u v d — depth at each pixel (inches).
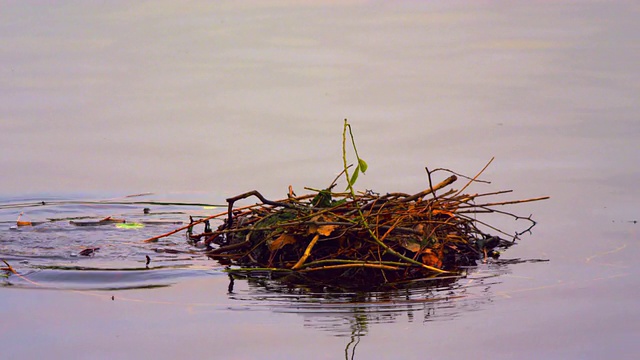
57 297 448.1
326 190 537.6
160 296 450.3
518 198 689.0
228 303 438.3
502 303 436.5
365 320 412.5
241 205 697.0
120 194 746.8
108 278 483.8
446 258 523.5
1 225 635.5
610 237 576.7
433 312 423.8
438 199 543.2
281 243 509.7
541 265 510.9
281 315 418.3
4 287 465.4
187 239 585.6
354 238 506.0
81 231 612.1
